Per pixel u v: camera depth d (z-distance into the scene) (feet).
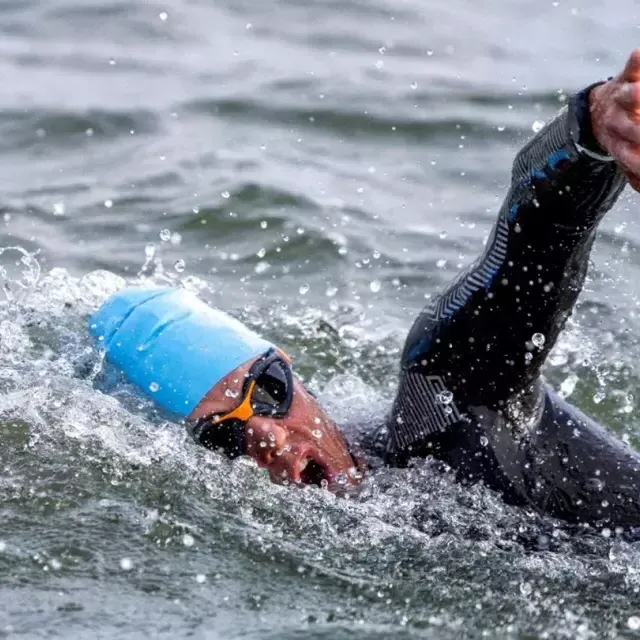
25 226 74.28
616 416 57.31
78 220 75.31
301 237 74.08
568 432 43.83
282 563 41.55
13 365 52.90
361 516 43.29
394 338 64.23
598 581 40.78
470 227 76.13
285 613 39.32
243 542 42.39
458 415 42.83
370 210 77.71
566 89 94.58
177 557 41.68
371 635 38.40
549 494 42.68
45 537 42.16
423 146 86.53
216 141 86.43
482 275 40.83
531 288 39.83
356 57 101.30
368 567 41.52
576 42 104.47
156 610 39.06
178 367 44.14
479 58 101.14
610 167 37.42
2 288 65.77
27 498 44.04
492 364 41.60
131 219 75.72
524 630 38.96
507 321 40.63
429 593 40.40
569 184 37.70
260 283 69.82
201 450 44.19
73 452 46.16
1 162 82.79
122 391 45.55
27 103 90.53
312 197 78.69
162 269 70.28
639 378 60.34
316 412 44.42
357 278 70.38
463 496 42.75
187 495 44.11
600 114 36.17
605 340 63.46
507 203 40.04
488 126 88.79
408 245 73.87
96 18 109.19
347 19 110.32
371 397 54.90
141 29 107.14
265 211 76.69
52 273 66.90
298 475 43.60
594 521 42.60
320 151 85.81
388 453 44.83
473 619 39.40
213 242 73.82
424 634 38.63
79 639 37.40
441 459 43.34
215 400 43.34
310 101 92.48
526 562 41.45
